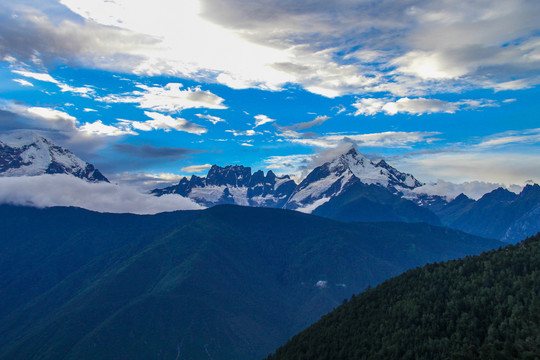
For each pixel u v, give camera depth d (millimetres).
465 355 192875
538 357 176750
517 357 182500
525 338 192750
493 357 184125
